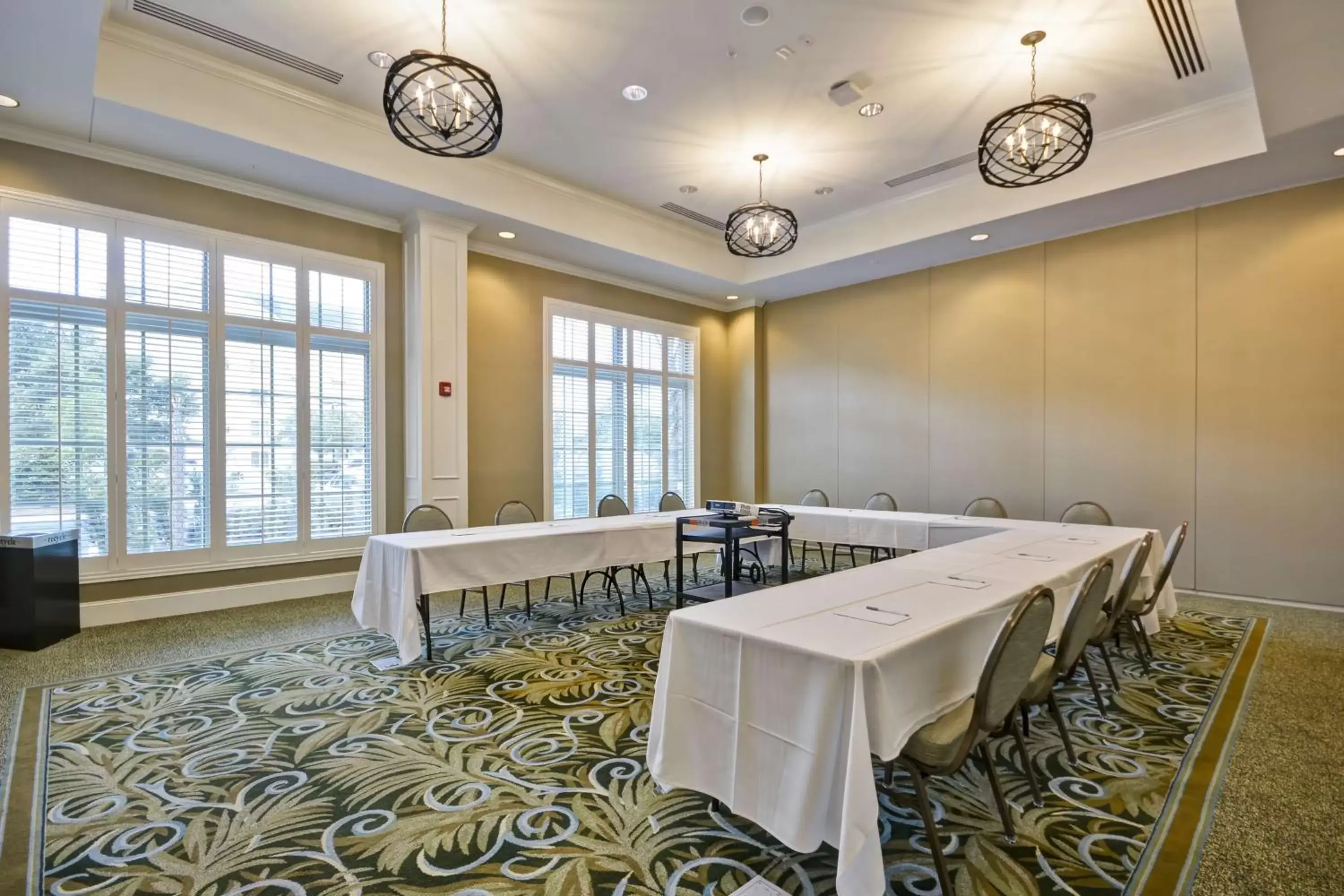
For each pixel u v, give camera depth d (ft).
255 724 9.34
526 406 21.44
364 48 12.51
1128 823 6.77
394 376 18.57
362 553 17.99
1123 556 11.81
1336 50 10.37
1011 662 5.73
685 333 26.94
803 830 5.41
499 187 17.88
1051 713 8.07
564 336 22.57
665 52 12.48
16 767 8.05
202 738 8.86
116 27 11.88
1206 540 17.12
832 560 21.50
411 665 11.92
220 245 15.60
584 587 17.42
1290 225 15.90
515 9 11.24
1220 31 11.82
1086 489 19.12
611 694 10.50
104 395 14.15
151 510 14.73
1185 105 14.58
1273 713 9.52
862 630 6.24
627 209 20.83
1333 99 11.93
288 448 16.69
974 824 6.79
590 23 11.62
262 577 16.31
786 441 26.89
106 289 14.14
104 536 14.16
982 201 18.39
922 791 5.79
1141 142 15.62
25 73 11.21
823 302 25.72
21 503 13.23
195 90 12.94
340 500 17.60
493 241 19.98
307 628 14.24
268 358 16.37
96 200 13.98
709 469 27.84
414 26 11.78
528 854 6.27
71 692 10.50
